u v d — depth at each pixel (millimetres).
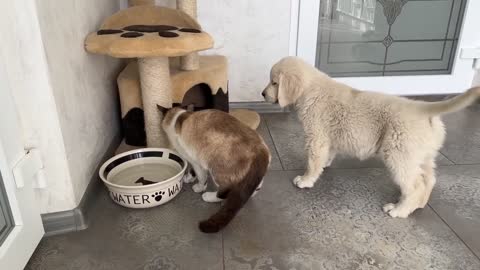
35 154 1363
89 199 1626
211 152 1538
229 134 1528
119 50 1621
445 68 2824
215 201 1695
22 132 1345
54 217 1495
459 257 1405
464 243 1472
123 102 2004
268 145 2234
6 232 1270
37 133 1361
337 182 1865
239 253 1423
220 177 1544
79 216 1526
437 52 2775
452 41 2744
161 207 1670
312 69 1731
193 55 2111
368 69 2811
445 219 1602
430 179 1602
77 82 1579
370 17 2660
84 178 1630
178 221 1588
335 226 1561
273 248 1444
